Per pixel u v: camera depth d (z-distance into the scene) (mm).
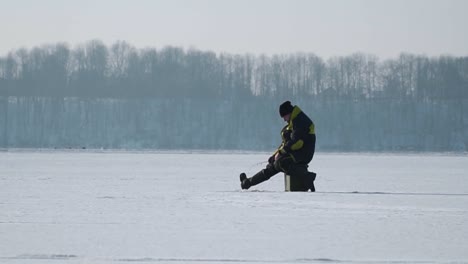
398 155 154000
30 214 22359
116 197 28391
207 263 15117
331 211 23281
